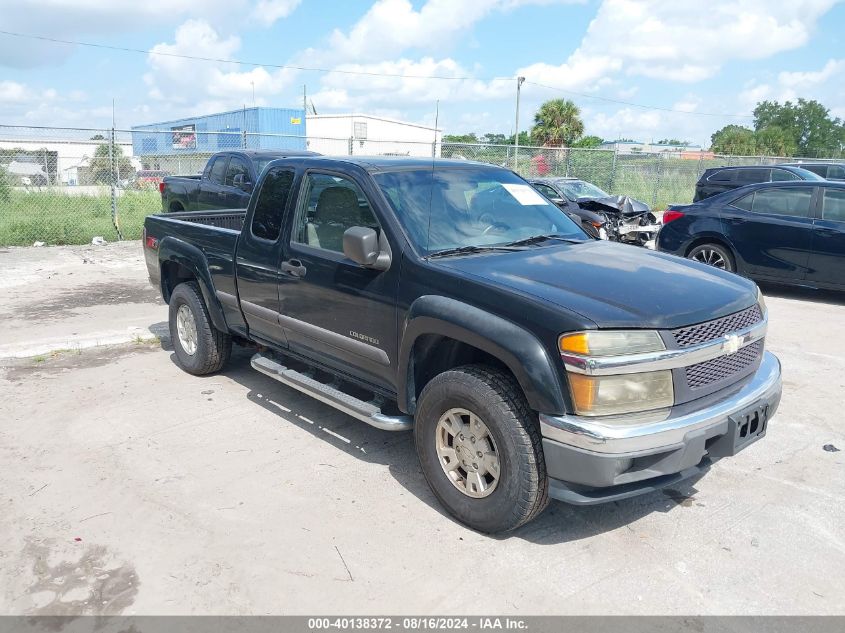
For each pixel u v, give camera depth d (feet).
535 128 135.95
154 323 25.00
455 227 13.42
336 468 13.83
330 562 10.71
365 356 13.39
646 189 80.43
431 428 11.94
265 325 16.11
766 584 10.27
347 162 14.20
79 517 11.94
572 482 10.17
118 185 54.08
